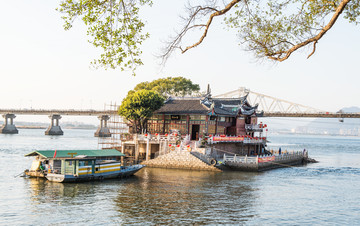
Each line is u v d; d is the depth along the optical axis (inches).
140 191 1713.8
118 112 3021.7
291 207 1499.8
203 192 1734.7
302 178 2331.4
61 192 1637.6
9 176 2011.6
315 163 3518.7
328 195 1777.8
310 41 550.3
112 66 644.1
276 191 1831.9
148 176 2170.3
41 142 5590.6
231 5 540.4
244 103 3287.4
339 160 3996.1
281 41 636.7
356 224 1277.1
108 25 617.3
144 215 1301.7
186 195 1653.5
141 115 2824.8
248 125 3272.6
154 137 2741.1
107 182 1926.7
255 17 660.1
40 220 1213.1
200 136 2805.1
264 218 1317.7
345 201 1648.6
